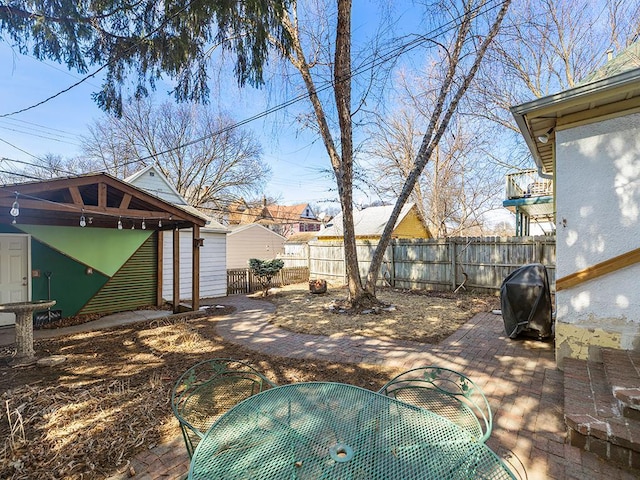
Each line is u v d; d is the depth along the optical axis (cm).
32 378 372
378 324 598
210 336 549
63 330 584
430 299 850
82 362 425
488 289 918
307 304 824
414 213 1769
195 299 733
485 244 922
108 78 489
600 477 197
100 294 732
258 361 423
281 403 205
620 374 273
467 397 222
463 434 170
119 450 234
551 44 1041
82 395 321
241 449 158
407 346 469
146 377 372
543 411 276
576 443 225
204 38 499
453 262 978
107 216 604
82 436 251
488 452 155
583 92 302
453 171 1659
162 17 447
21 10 393
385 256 1130
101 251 734
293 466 145
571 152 352
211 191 2373
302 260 1459
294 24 719
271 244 2281
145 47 462
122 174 2094
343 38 657
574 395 266
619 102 324
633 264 322
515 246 866
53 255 669
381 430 173
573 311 355
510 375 354
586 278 343
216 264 1023
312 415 190
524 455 219
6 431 260
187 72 532
